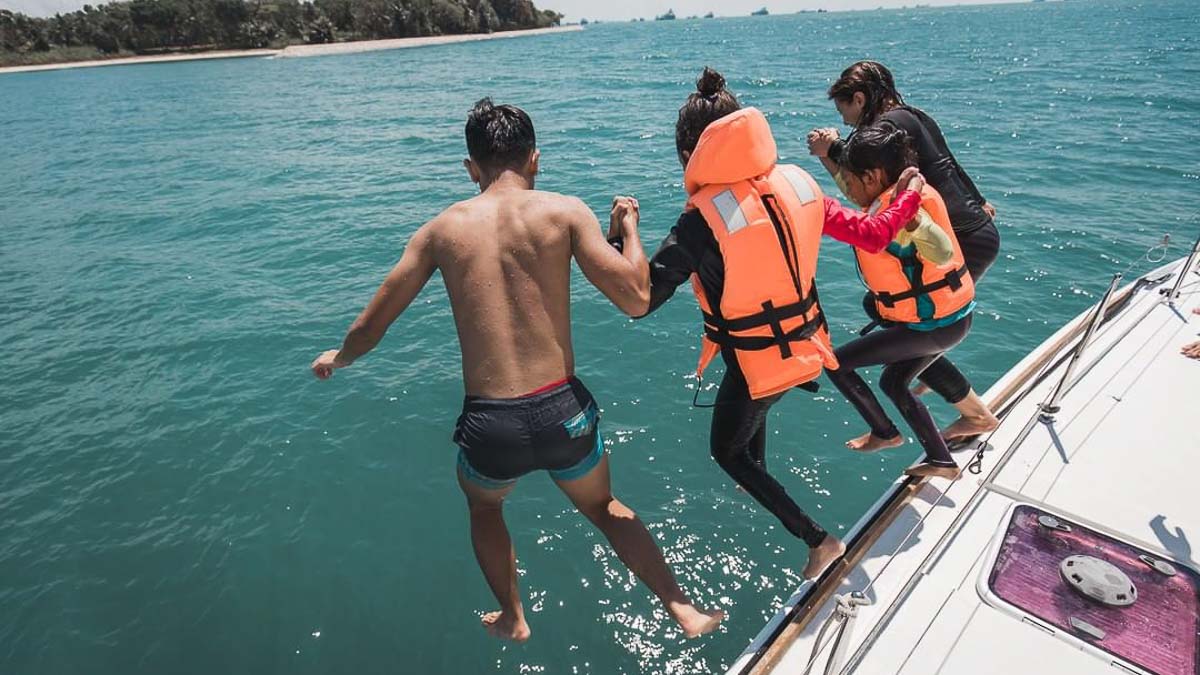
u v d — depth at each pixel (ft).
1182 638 6.81
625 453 17.01
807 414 18.02
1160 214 33.19
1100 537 8.10
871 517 8.98
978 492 9.05
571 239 6.83
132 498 16.60
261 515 15.71
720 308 7.38
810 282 7.38
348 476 16.90
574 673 11.69
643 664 11.77
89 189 54.70
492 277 6.70
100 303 29.37
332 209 43.98
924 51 157.89
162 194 51.29
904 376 9.48
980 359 21.02
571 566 13.67
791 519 8.05
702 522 14.60
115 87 169.07
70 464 18.02
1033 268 27.53
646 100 92.12
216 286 30.78
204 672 12.06
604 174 49.34
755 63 144.56
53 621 13.23
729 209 6.93
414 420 19.04
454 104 98.94
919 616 7.34
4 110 130.21
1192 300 13.74
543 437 6.64
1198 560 7.77
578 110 85.46
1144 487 8.97
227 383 21.85
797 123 66.90
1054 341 12.92
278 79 163.63
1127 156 44.98
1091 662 6.66
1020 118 61.62
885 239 7.58
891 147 8.23
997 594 7.47
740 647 11.94
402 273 6.91
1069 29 225.35
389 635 12.59
